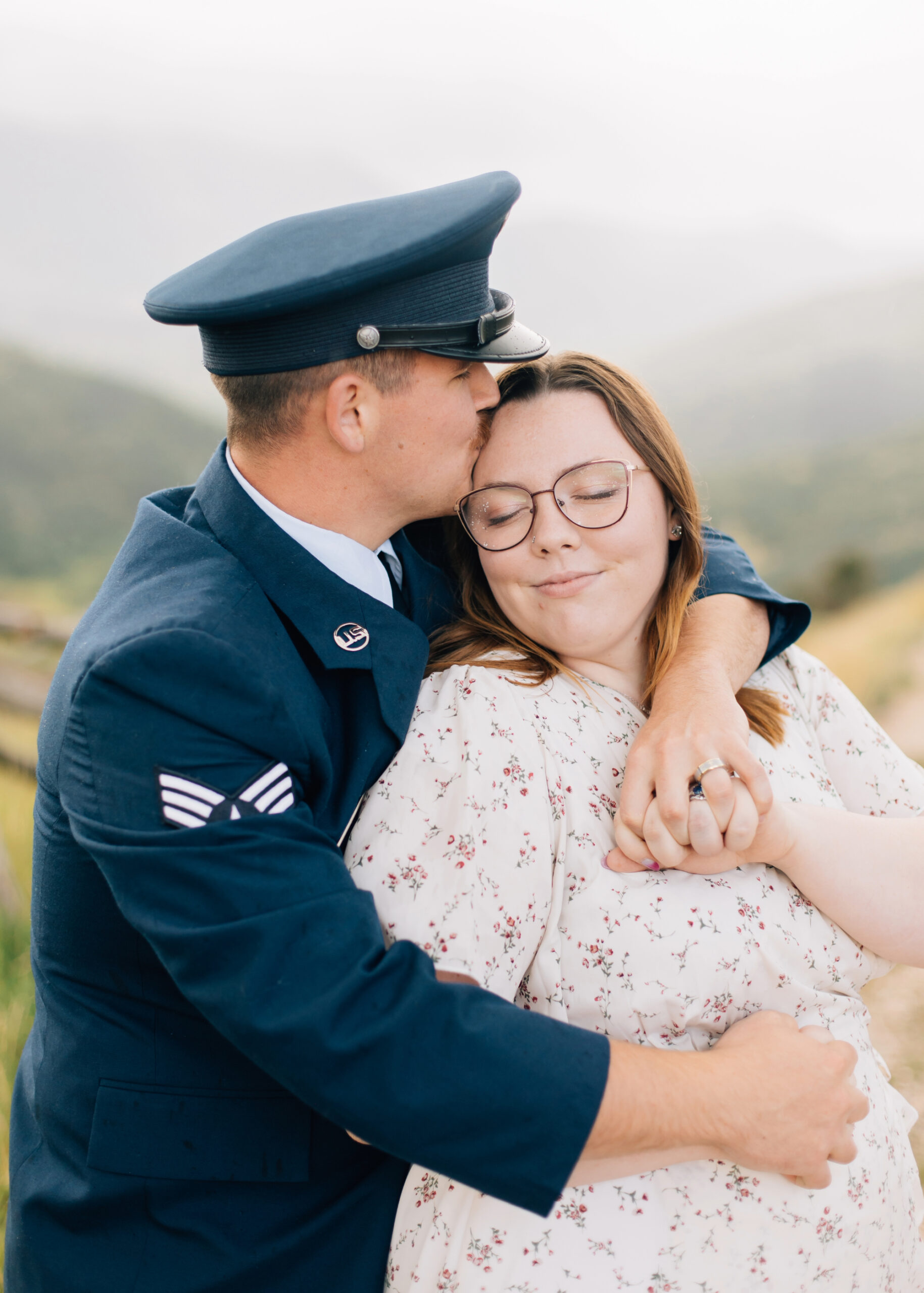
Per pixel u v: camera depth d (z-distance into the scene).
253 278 1.24
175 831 1.08
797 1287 1.20
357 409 1.30
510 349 1.36
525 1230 1.14
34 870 1.39
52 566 14.02
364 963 1.06
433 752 1.29
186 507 1.49
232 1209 1.26
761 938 1.27
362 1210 1.30
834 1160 1.17
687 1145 1.11
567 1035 1.07
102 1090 1.27
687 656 1.47
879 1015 2.99
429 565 1.63
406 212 1.30
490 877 1.19
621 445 1.40
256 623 1.25
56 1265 1.27
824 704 1.62
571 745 1.34
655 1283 1.14
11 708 4.83
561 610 1.39
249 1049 1.05
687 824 1.21
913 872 1.35
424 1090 1.01
